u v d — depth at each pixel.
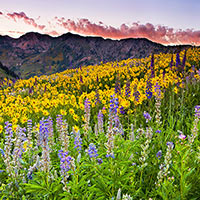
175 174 2.75
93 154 2.85
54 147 4.09
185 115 5.55
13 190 3.03
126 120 6.02
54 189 2.66
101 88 15.10
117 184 2.66
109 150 2.75
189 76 8.76
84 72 22.31
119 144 3.51
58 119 4.15
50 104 9.02
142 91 8.64
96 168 2.83
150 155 3.41
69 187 2.58
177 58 9.38
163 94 7.26
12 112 8.48
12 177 3.19
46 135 2.89
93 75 18.50
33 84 18.89
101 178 2.69
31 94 14.78
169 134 4.04
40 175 2.90
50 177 2.95
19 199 2.90
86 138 4.62
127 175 2.72
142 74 16.75
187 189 2.33
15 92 17.50
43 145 2.90
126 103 5.75
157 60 19.80
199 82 8.29
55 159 3.66
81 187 2.73
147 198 2.66
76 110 8.53
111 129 2.77
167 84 8.30
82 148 4.24
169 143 2.69
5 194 2.92
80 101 8.99
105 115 6.56
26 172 3.36
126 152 3.22
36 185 2.72
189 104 6.15
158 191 2.51
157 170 3.04
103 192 2.60
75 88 16.70
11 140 3.29
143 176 3.16
